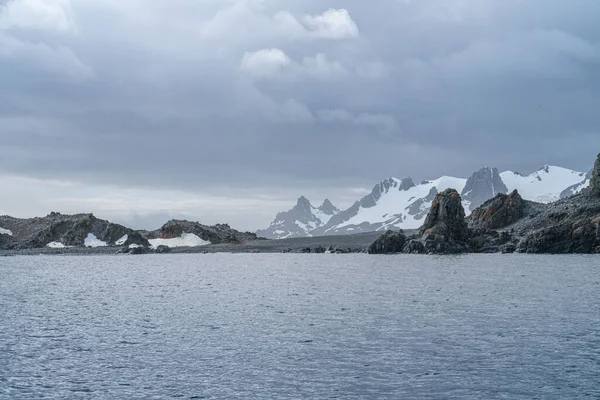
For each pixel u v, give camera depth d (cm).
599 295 8119
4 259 17850
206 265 15475
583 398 3822
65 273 13088
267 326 6147
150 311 7256
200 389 4038
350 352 4984
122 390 4019
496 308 7112
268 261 16825
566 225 17225
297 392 3972
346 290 9262
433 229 18612
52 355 4941
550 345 5119
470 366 4531
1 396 3894
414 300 7950
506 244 17875
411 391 3984
